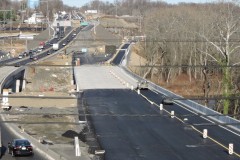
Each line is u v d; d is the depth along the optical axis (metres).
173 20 135.00
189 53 126.31
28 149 44.75
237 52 85.00
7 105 68.56
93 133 52.53
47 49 170.62
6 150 47.44
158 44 126.25
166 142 48.16
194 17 130.75
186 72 133.38
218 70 96.62
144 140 49.06
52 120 60.66
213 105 89.12
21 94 83.12
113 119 60.78
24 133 53.44
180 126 56.34
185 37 121.62
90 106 69.25
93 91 86.19
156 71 135.75
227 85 75.19
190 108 68.12
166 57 130.12
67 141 49.25
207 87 90.81
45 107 70.75
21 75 123.75
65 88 101.12
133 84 95.75
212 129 54.50
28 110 68.00
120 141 48.66
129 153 43.44
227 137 50.34
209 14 130.38
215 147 45.84
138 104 71.44
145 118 61.03
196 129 54.56
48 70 124.38
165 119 60.59
